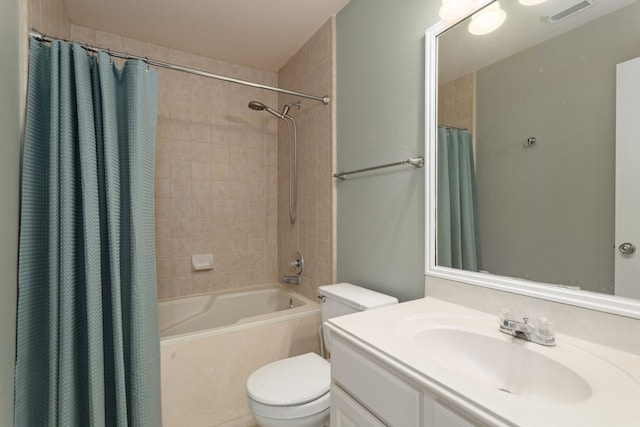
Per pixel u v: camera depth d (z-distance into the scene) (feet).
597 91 2.66
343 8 5.94
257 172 8.65
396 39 4.71
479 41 3.58
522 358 2.62
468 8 3.63
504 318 2.94
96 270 3.93
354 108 5.65
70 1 5.63
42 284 3.78
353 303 4.46
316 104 6.74
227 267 8.23
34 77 3.77
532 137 3.11
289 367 4.48
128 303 4.33
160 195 7.33
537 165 3.07
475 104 3.63
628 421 1.65
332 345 3.22
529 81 3.14
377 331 2.93
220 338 5.31
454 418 1.98
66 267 3.73
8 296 3.21
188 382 5.01
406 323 3.17
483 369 2.83
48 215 3.86
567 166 2.85
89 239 3.89
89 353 3.82
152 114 4.76
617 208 2.54
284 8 5.93
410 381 2.32
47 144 3.92
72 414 3.73
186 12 6.03
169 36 6.91
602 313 2.56
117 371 4.02
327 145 6.33
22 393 3.49
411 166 4.44
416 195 4.36
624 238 2.50
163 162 7.36
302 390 3.90
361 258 5.49
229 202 8.24
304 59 7.27
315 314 6.36
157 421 4.52
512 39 3.28
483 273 3.53
